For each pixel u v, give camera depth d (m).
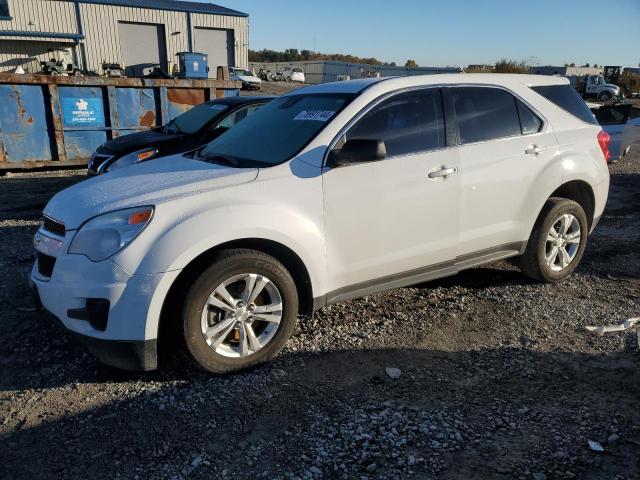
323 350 3.79
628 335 4.00
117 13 34.00
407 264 4.04
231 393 3.25
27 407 3.12
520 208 4.55
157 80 11.09
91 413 3.06
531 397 3.19
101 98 10.80
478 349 3.81
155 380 3.39
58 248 3.29
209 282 3.22
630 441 2.78
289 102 4.45
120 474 2.58
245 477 2.56
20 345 3.84
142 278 3.04
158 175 3.70
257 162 3.75
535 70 52.94
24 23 31.39
